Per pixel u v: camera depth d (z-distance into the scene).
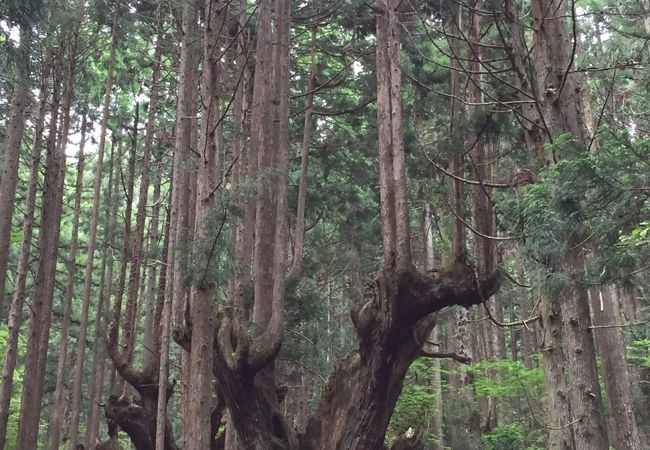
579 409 5.92
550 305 7.75
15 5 9.76
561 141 5.45
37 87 15.19
